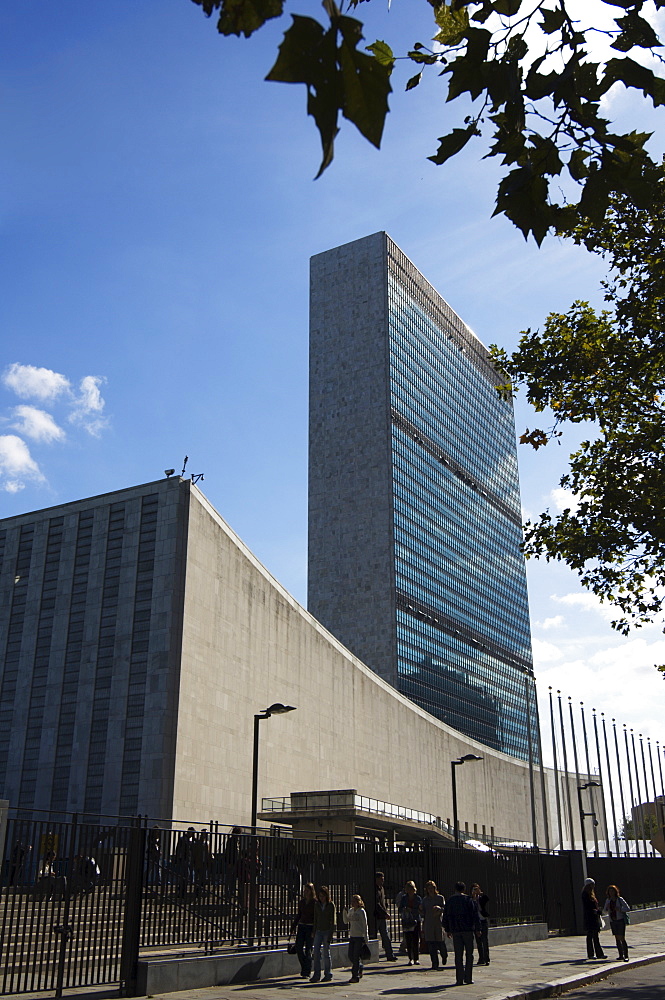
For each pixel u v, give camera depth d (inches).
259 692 2174.0
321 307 5521.7
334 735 2578.7
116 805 1817.2
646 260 684.1
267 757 2149.4
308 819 1872.5
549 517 820.0
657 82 153.2
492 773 4301.2
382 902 931.3
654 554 779.4
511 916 1157.7
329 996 631.2
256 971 723.4
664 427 758.5
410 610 4820.4
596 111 157.9
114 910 623.8
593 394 800.3
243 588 2183.8
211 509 2105.1
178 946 669.9
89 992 599.5
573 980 739.4
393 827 2128.4
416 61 162.2
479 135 160.6
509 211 165.6
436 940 842.2
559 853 1375.5
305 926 743.7
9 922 569.3
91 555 2129.7
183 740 1822.1
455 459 5880.9
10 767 2028.8
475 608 5748.0
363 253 5511.8
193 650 1910.7
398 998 624.1
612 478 781.9
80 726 1953.7
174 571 1947.6
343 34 100.8
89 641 2033.7
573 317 797.9
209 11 113.7
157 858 661.9
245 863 754.2
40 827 585.0
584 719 3563.0
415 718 3363.7
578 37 153.9
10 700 2106.3
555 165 162.2
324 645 2630.4
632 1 150.0
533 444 825.5
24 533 2282.2
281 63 101.7
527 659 6609.3
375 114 102.0
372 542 4815.5
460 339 6382.9
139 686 1894.7
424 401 5556.1
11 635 2183.8
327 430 5187.0
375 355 5216.5
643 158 161.0
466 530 5851.4
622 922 919.0
